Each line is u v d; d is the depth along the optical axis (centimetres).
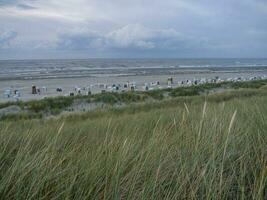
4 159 252
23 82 5259
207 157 238
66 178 207
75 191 195
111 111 1627
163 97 2850
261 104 588
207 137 279
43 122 1145
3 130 386
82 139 360
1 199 183
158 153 244
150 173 213
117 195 182
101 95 2591
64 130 485
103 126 541
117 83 5253
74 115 1509
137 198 188
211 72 8919
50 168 217
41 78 6097
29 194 184
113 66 13200
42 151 248
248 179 195
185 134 306
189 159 231
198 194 191
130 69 10488
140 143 287
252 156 242
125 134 365
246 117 406
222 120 343
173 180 205
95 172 207
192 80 5800
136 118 716
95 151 270
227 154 239
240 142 276
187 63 17875
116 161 219
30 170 209
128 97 2647
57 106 2184
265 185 188
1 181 194
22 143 301
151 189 189
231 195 192
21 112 1933
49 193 195
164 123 471
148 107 1747
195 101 1789
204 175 194
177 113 632
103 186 201
